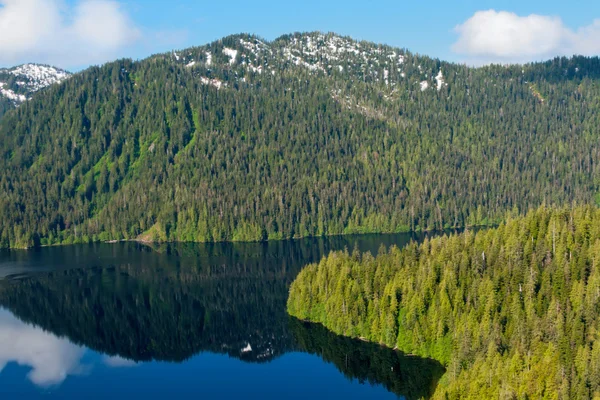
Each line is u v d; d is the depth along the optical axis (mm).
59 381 126750
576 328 107500
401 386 118750
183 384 123750
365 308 142250
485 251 147625
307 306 157500
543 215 157625
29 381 126625
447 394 100375
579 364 97250
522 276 131625
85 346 148750
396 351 131500
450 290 132750
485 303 126438
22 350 145500
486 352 109562
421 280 138375
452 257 145375
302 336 148000
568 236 143000
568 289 124375
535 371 96562
